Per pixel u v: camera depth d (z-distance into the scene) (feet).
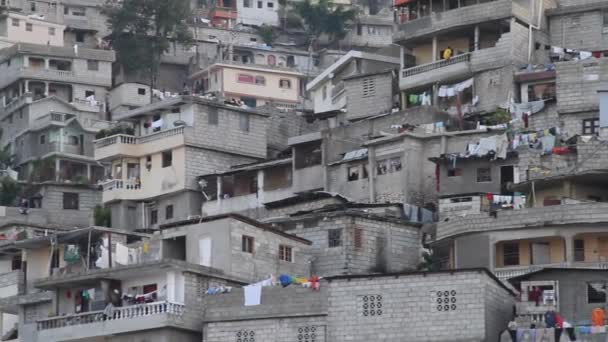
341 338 436.76
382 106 632.38
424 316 431.02
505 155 537.65
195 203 614.34
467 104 600.39
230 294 453.58
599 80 555.28
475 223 491.31
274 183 595.88
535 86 587.68
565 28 610.24
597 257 477.77
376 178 565.12
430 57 623.77
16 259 546.26
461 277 430.20
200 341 460.14
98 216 627.87
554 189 511.81
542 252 483.51
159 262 462.19
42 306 512.63
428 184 556.92
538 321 433.48
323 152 583.99
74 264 521.24
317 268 497.87
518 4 607.37
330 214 500.74
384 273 446.60
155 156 624.59
